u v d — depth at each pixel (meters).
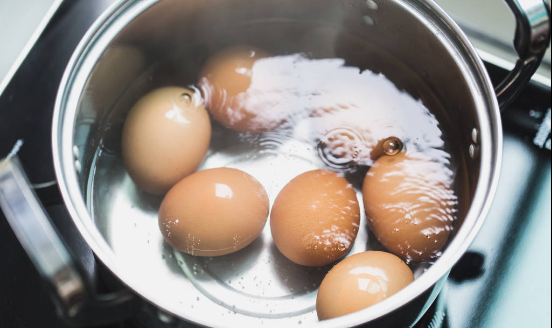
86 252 0.32
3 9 0.39
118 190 0.33
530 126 0.37
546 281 0.33
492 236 0.35
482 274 0.33
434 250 0.31
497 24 0.40
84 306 0.25
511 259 0.34
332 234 0.31
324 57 0.38
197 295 0.31
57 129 0.28
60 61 0.38
